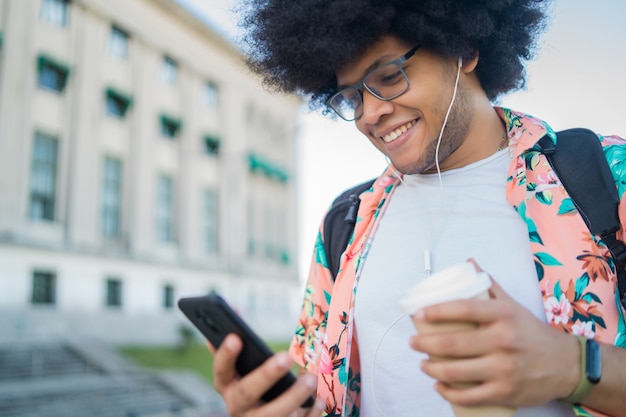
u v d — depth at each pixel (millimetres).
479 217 1086
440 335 674
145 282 22031
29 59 19203
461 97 1104
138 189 22641
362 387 1127
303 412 882
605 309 877
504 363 665
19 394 12398
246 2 1525
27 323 17094
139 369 16531
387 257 1153
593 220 929
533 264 998
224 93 28031
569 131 1080
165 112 24672
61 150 20000
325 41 1146
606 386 721
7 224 17719
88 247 20078
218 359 821
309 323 1300
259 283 29031
